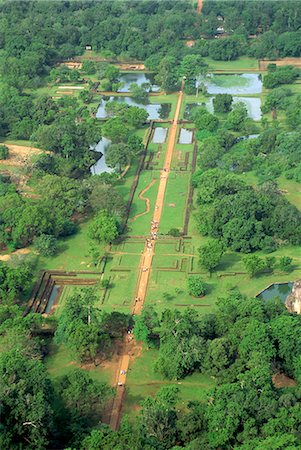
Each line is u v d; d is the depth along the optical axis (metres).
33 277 193.25
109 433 126.69
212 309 178.75
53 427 132.12
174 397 140.12
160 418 132.62
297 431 127.25
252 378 138.12
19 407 128.25
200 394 149.88
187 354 151.12
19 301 185.25
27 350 154.75
